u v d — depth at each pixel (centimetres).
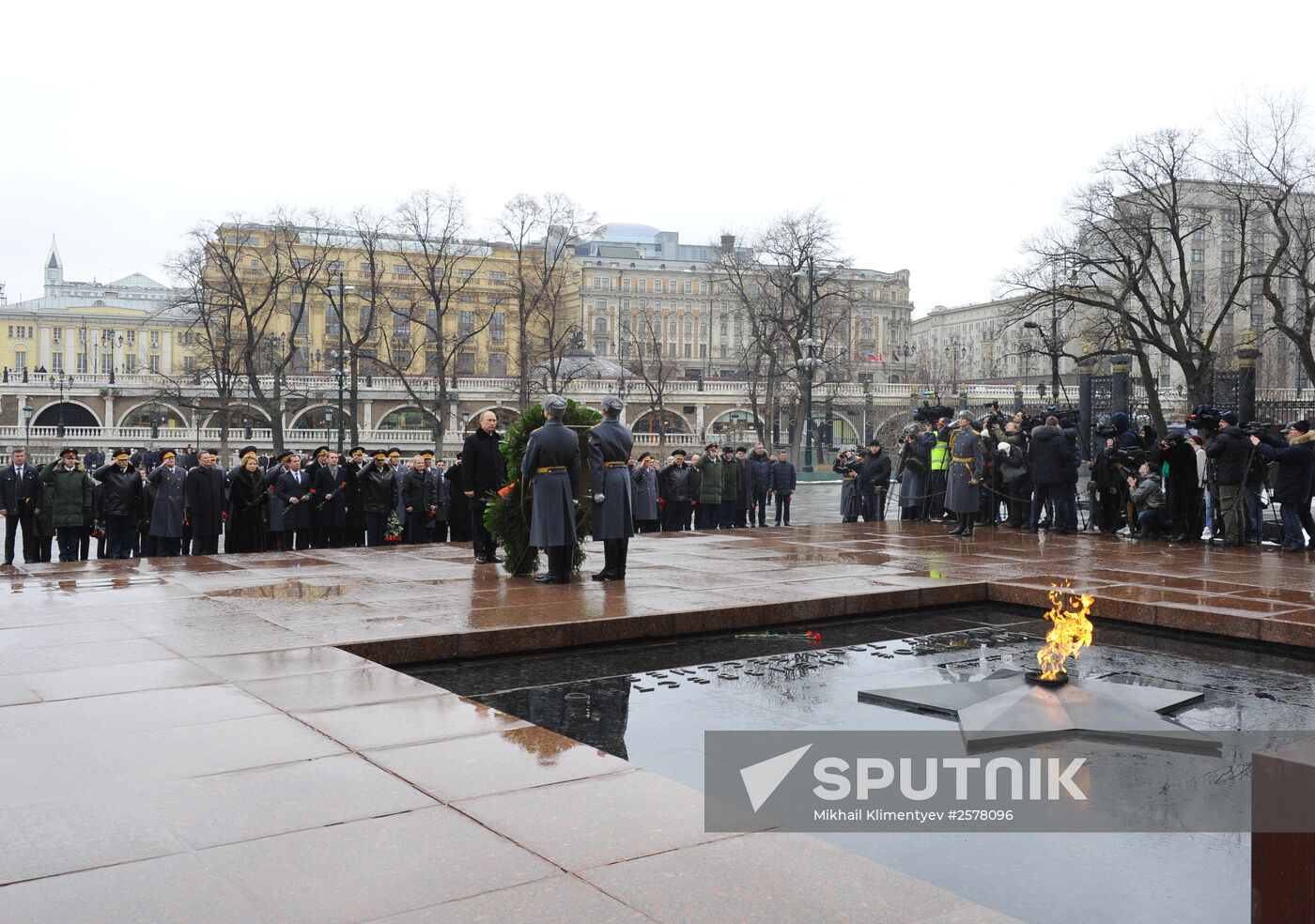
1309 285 4141
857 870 392
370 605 1021
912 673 827
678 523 2495
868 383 7919
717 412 9031
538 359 7756
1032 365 10938
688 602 1038
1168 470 1748
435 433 6531
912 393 7975
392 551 1620
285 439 6838
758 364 7231
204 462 1786
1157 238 6900
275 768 508
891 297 13450
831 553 1538
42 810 451
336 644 815
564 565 1194
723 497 2523
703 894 369
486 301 10681
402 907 359
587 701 735
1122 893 421
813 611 1061
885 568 1337
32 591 1123
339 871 388
